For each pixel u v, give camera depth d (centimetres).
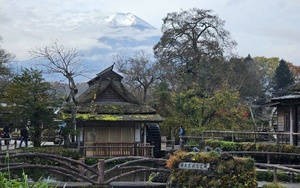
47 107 3628
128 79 5703
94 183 1781
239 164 1689
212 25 5947
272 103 3219
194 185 1703
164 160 1911
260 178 2058
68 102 3722
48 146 3622
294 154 2572
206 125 4647
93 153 3734
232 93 4806
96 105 4006
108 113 3944
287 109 3256
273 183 1680
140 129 3969
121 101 4122
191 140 4175
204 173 1708
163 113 4884
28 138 3819
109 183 1811
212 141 3131
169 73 5591
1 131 4291
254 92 7044
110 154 3753
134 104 4119
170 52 5950
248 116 5928
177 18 6006
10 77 4931
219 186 1664
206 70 5759
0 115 3741
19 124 3631
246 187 1661
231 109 4641
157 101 4925
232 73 6119
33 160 2953
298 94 2998
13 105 3619
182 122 4662
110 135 3938
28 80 3622
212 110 4634
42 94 3616
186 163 1745
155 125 4062
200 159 1722
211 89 5366
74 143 3800
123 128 3950
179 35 6003
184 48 5847
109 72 4131
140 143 3891
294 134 2711
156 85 5134
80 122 3938
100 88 4075
